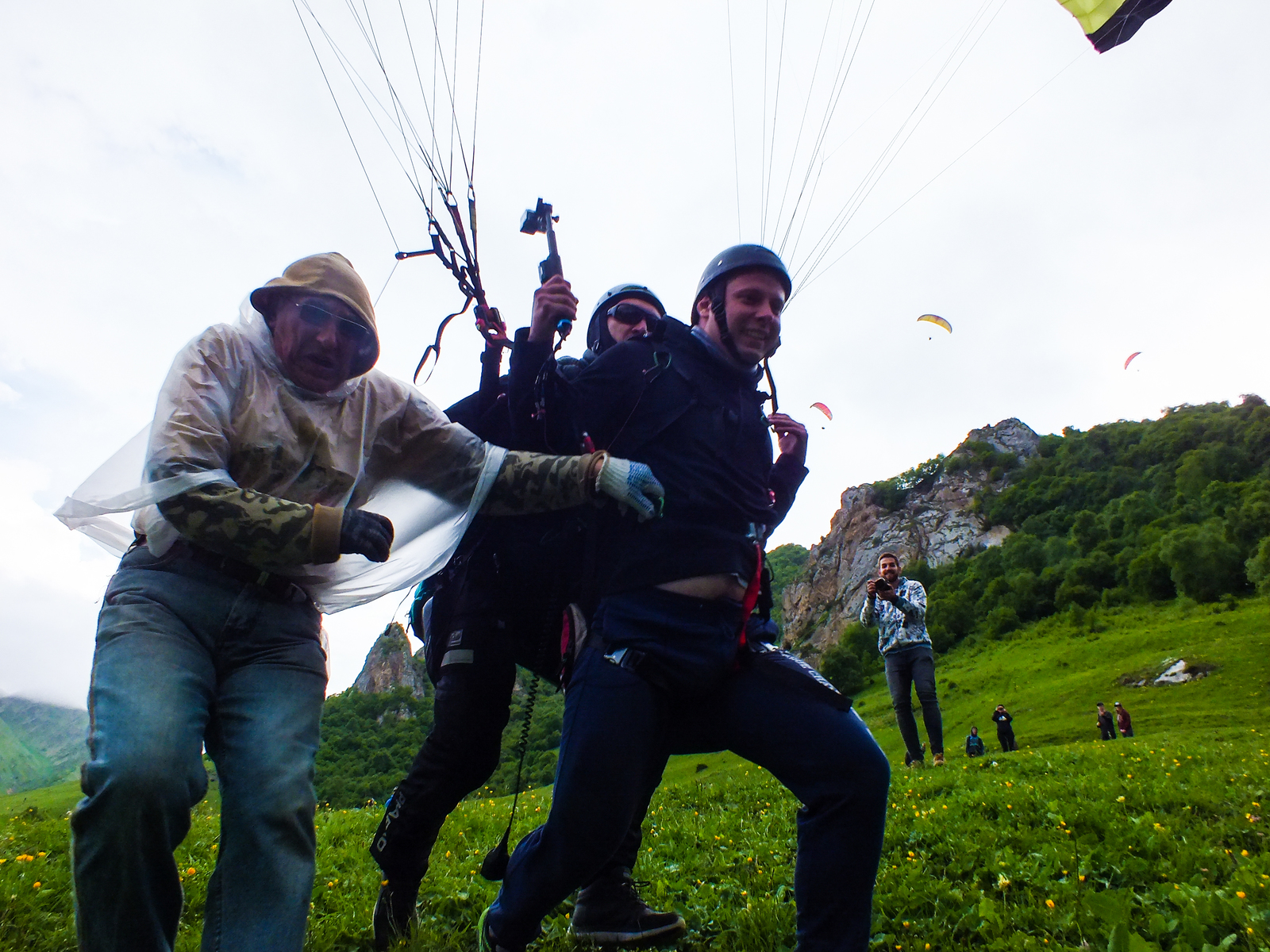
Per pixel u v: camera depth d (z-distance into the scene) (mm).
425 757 2727
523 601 2785
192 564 1868
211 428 1847
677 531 2199
